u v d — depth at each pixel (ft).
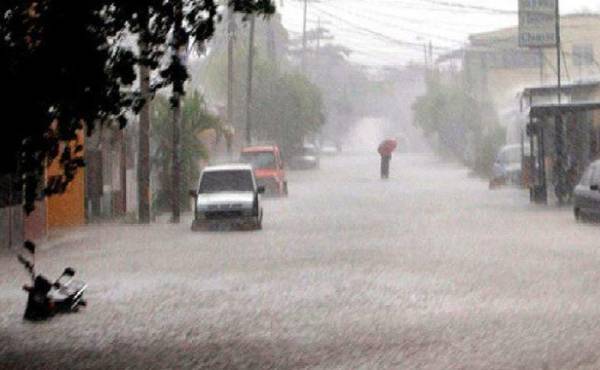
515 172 238.27
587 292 79.25
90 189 162.30
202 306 75.72
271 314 71.31
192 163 186.91
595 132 192.13
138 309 74.95
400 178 308.81
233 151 295.69
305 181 294.05
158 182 186.70
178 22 59.98
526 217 158.51
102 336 64.23
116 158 174.91
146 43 60.85
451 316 68.74
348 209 183.21
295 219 162.09
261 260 105.91
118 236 136.87
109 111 61.00
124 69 59.88
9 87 57.62
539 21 218.18
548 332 61.72
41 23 56.95
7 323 70.18
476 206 186.09
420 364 52.85
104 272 97.81
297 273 94.48
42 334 65.41
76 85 58.34
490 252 110.52
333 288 84.07
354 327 65.21
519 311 70.33
